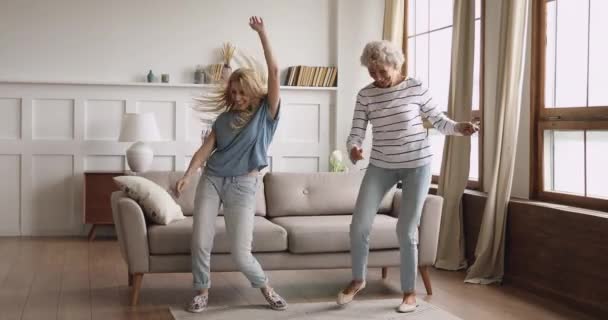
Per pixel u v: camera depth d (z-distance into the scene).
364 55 4.15
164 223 4.50
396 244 4.70
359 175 5.46
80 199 7.05
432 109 4.17
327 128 7.49
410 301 4.28
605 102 4.46
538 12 5.00
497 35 5.47
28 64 6.92
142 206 4.52
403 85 4.14
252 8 7.33
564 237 4.52
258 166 4.25
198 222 4.25
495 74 5.50
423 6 6.85
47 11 6.94
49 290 4.80
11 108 6.90
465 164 5.57
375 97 4.18
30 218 7.00
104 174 6.81
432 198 4.71
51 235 7.04
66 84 6.96
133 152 6.71
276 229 4.57
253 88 4.24
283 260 4.59
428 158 4.17
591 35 4.57
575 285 4.43
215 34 7.26
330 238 4.61
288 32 7.41
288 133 7.43
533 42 5.02
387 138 4.17
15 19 6.88
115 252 6.25
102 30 7.05
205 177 4.31
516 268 5.02
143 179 4.66
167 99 7.15
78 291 4.78
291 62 7.43
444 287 4.98
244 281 5.12
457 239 5.61
